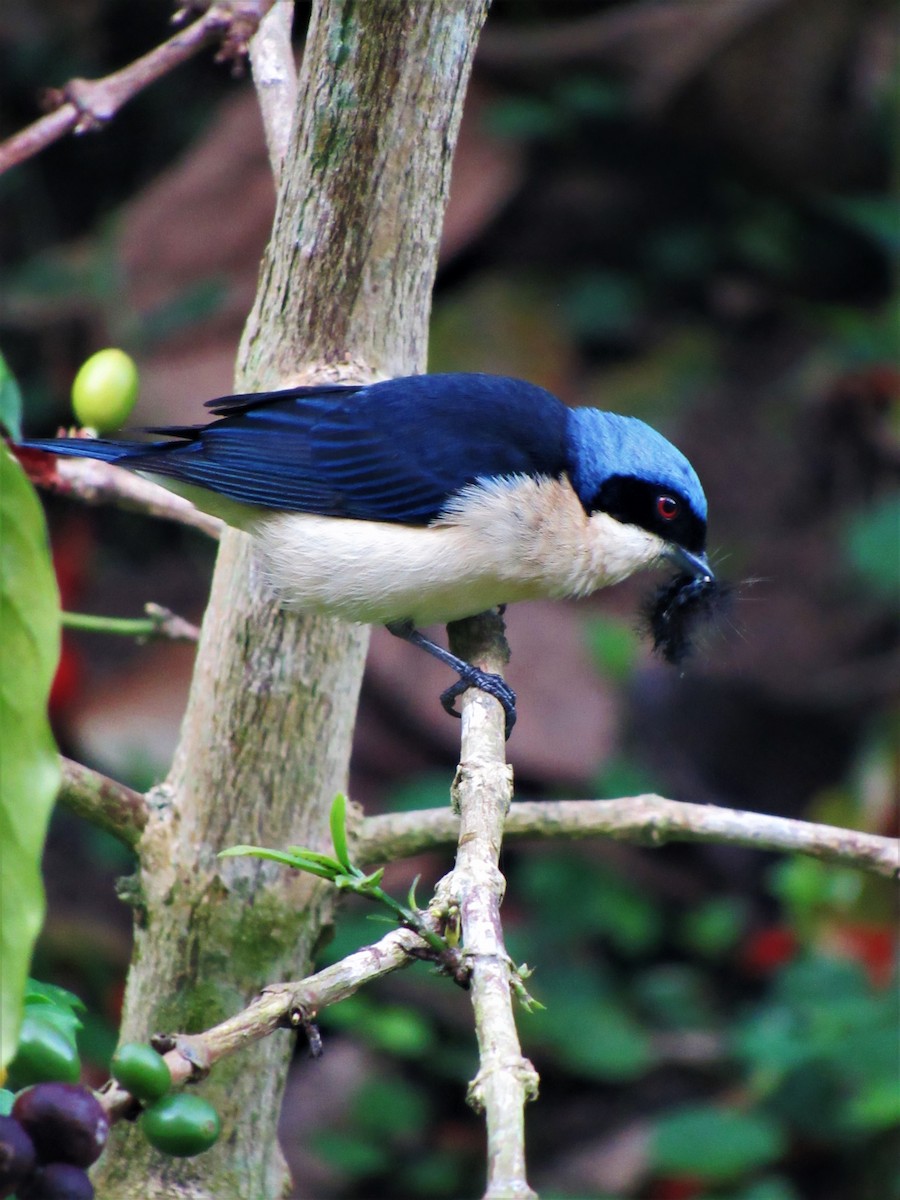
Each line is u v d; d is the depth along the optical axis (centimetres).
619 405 1623
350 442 732
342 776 634
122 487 732
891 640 1545
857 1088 1122
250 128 1591
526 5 1759
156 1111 388
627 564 789
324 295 628
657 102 1686
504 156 1673
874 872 627
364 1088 1209
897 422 1571
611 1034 1227
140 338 1527
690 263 1731
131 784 1259
